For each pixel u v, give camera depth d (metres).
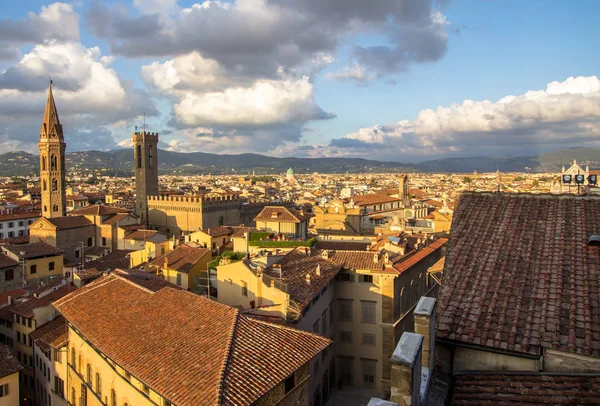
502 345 20.27
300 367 40.09
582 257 23.45
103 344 44.81
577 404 17.53
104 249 147.75
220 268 66.06
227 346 38.22
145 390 40.53
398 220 128.75
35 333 71.44
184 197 181.62
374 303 71.25
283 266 69.69
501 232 26.61
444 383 20.62
